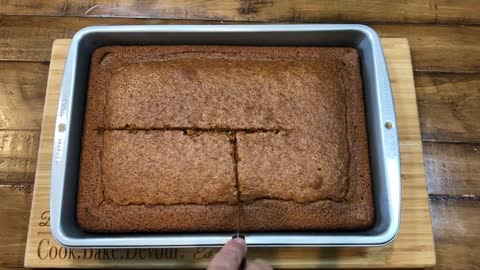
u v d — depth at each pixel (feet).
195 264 1.67
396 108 1.87
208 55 1.76
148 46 1.77
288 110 1.62
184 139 1.59
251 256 1.67
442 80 2.00
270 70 1.70
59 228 1.45
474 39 2.07
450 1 2.11
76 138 1.62
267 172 1.56
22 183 1.82
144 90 1.64
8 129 1.89
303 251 1.68
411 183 1.77
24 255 1.72
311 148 1.58
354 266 1.67
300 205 1.57
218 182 1.55
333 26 1.73
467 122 1.94
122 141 1.59
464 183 1.86
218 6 2.11
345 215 1.58
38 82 1.96
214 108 1.62
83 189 1.59
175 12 2.10
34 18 2.06
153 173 1.56
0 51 2.00
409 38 2.06
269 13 2.10
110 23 2.06
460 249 1.77
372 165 1.64
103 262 1.66
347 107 1.71
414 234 1.70
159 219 1.56
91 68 1.74
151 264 1.66
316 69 1.71
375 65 1.67
